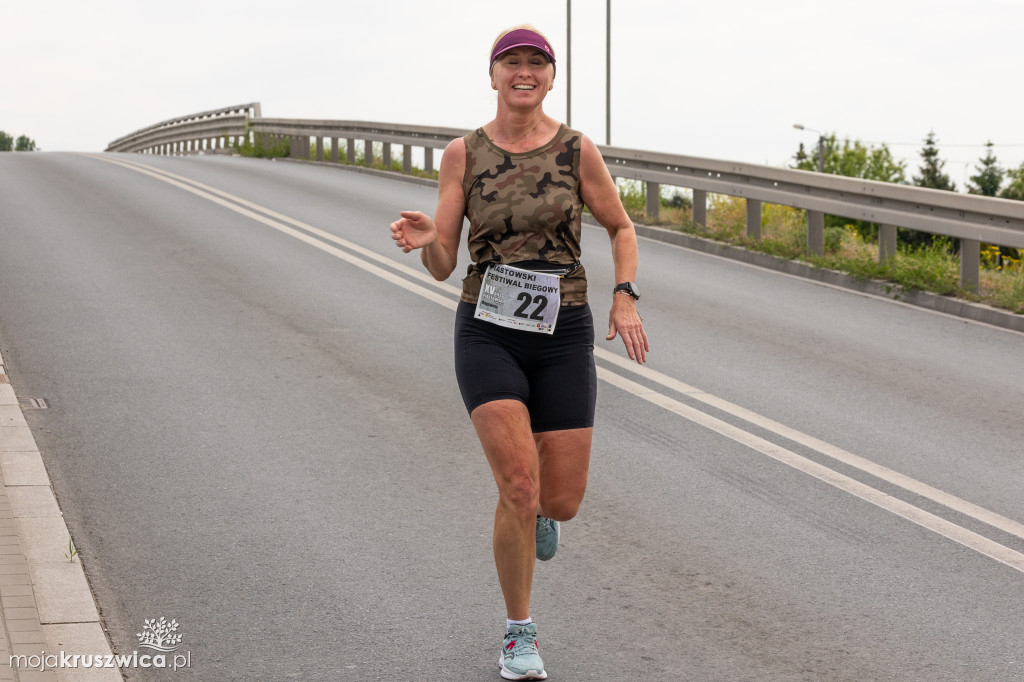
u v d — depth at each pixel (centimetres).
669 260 1423
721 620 467
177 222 1524
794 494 615
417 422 718
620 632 455
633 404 780
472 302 432
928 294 1174
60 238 1348
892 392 832
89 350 856
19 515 546
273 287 1112
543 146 432
